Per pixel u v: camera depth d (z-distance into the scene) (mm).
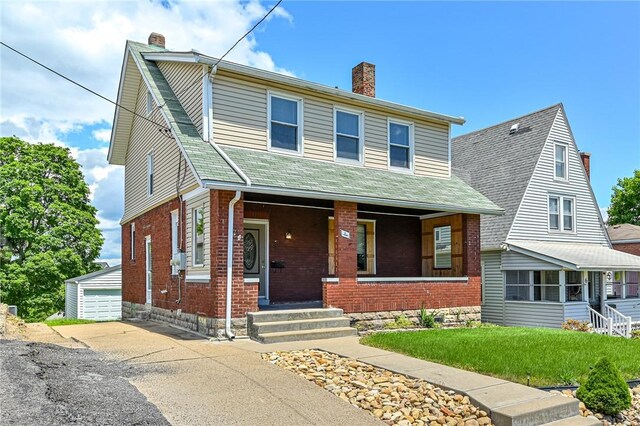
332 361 7586
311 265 13938
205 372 6688
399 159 14695
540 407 5414
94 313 23578
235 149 11477
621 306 19391
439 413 5426
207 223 10508
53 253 26234
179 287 11844
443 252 15258
